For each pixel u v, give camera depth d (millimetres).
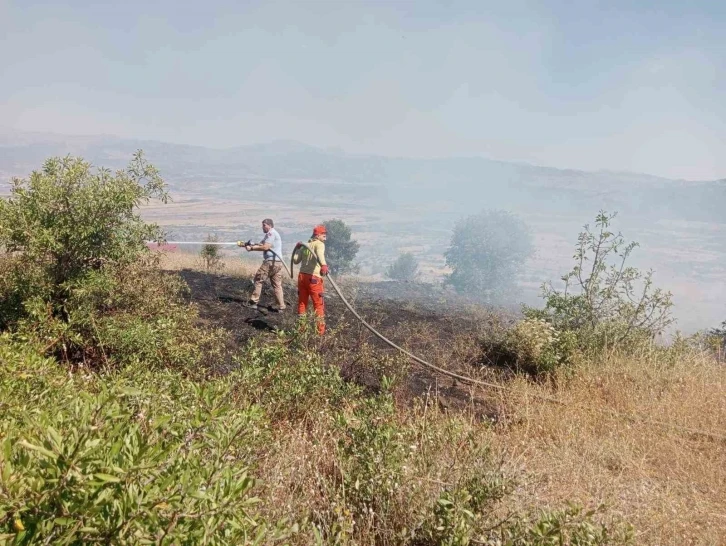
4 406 2270
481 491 3117
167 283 7578
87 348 5539
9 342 4258
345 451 3553
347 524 2805
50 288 5738
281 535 2092
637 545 3225
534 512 3283
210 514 1680
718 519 3807
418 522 2984
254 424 3162
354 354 7309
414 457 3510
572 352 7578
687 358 7832
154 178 6586
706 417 5812
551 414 5660
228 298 10227
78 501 1539
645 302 8484
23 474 1561
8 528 1469
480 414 5988
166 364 5422
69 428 1863
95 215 6059
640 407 6012
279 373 4812
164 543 1593
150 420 2574
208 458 2320
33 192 5871
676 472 4656
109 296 5941
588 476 4246
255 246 9484
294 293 11453
